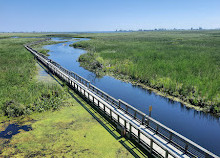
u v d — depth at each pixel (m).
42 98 16.20
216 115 14.62
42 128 11.88
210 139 11.41
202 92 16.73
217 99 15.82
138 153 9.41
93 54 40.84
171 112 15.22
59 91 17.97
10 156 9.10
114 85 22.58
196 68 24.67
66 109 14.95
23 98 15.57
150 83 21.94
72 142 10.34
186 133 12.10
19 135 11.02
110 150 9.63
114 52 43.41
